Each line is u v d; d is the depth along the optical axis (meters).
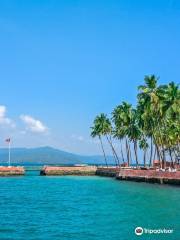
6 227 41.72
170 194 69.94
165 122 110.12
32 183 112.31
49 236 37.25
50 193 81.00
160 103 99.75
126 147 140.50
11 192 84.00
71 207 57.47
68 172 151.62
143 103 104.19
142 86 102.31
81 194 77.31
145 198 65.19
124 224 42.22
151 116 105.88
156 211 50.97
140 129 124.81
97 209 54.38
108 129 151.12
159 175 91.94
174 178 86.19
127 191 78.12
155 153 128.75
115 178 120.44
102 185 97.81
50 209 55.62
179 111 98.38
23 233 38.69
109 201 63.38
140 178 100.44
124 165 146.75
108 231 38.97
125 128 129.75
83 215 49.12
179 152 123.00
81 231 39.22
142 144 139.75
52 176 146.38
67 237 36.75
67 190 87.44
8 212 52.84
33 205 60.78
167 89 99.69
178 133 108.19
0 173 144.50
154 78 101.50
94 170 153.75
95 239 35.72
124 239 35.53
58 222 44.44
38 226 42.19
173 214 48.38
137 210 52.16
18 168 147.88
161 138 109.81
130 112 128.00
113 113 133.75
